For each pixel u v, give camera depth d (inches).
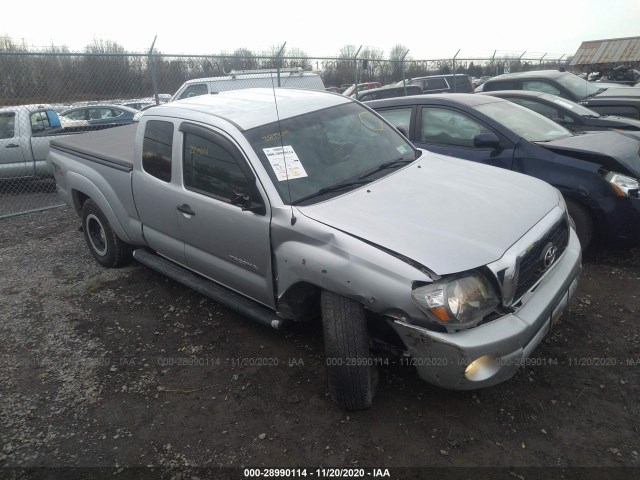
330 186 130.5
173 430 115.9
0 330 163.6
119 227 186.5
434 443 106.4
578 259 127.1
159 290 185.6
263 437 111.6
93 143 210.2
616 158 174.4
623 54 851.4
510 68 868.6
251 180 127.0
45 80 368.5
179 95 441.7
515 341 99.8
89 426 118.8
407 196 124.5
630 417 109.8
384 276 101.0
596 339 137.9
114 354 146.9
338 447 107.3
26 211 309.9
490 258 101.1
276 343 147.2
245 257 133.1
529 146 189.0
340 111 157.4
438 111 216.1
